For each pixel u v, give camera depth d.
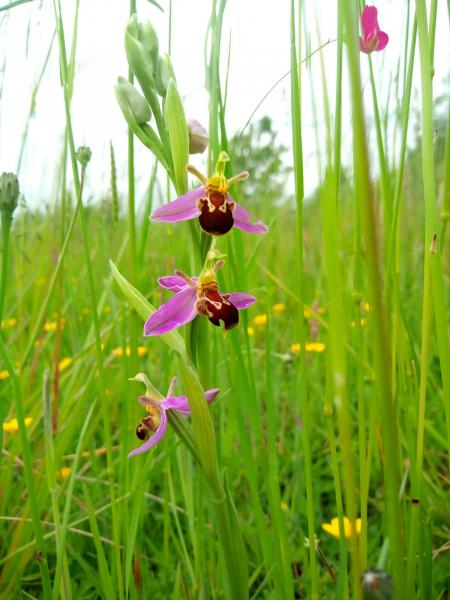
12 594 0.15
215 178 0.12
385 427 0.08
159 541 0.18
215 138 0.13
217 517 0.12
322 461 0.20
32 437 0.20
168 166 0.12
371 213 0.07
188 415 0.12
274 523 0.13
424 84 0.11
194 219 0.12
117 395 0.22
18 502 0.18
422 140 0.11
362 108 0.07
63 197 0.18
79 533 0.17
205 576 0.15
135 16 0.12
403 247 0.30
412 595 0.11
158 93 0.12
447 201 0.12
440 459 0.19
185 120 0.12
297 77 0.11
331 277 0.07
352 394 0.21
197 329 0.12
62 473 0.18
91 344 0.19
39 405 0.20
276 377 0.23
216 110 0.12
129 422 0.17
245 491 0.19
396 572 0.09
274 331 0.29
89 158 0.14
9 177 0.13
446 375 0.11
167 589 0.15
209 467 0.11
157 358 0.25
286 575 0.13
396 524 0.09
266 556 0.14
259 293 0.32
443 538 0.15
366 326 0.19
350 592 0.13
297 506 0.18
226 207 0.12
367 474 0.12
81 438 0.15
